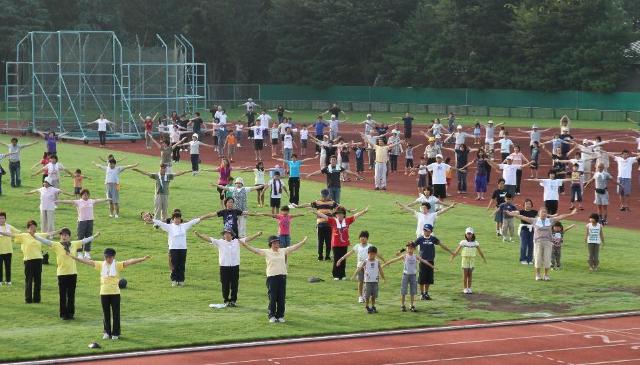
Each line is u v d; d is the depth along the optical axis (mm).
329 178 44594
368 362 24984
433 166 48688
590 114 105938
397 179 58500
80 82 76500
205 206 46906
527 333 28188
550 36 113188
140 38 125750
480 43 116438
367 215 45750
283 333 27500
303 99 126812
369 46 126000
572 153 60312
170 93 80500
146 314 29516
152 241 39500
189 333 27328
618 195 54500
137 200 48188
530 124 100625
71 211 45188
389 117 111875
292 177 46656
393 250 38688
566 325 29219
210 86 123688
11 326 27969
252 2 128125
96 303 30766
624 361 25531
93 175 55750
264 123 68000
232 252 30453
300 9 125688
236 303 31125
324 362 24938
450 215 46594
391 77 124062
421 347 26500
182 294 32062
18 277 33875
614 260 38219
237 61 130500
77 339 26516
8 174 55406
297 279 34438
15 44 112062
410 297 31891
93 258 36531
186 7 127375
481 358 25562
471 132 92562
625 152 49594
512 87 115812
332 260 37406
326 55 126438
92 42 77375
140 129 79375
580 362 25375
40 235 30734
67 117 78938
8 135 78875
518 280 34875
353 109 122250
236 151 73312
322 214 36938
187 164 63688
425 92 120688
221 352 25719
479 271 36094
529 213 37094
